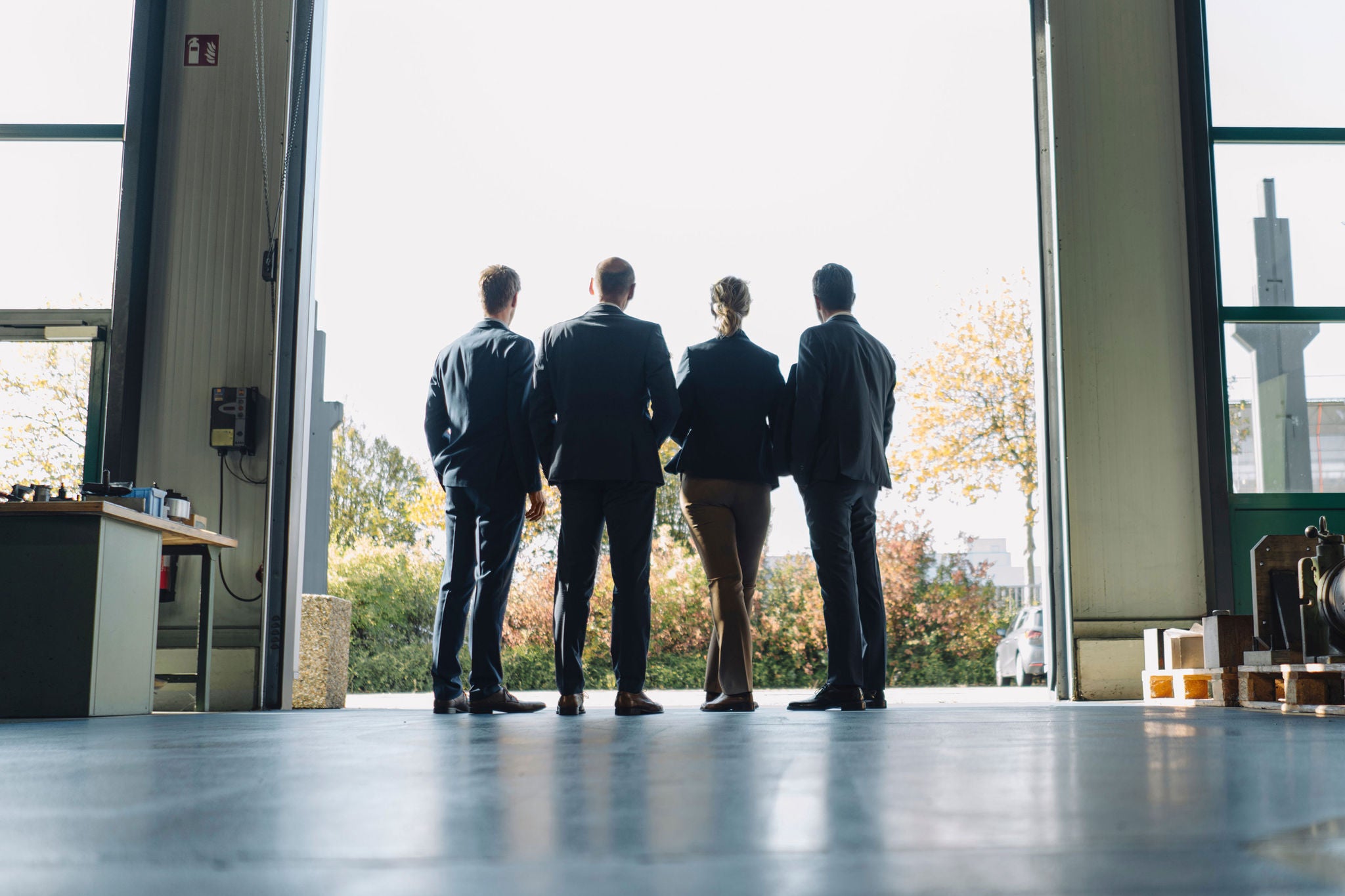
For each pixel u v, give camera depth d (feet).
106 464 18.29
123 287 18.71
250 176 19.12
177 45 19.51
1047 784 4.06
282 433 18.61
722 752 5.97
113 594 12.78
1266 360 19.19
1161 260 19.29
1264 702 12.23
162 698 17.87
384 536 48.06
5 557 12.29
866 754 5.67
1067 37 19.67
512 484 13.32
